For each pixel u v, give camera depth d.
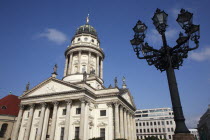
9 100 67.12
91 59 68.94
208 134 77.62
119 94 50.97
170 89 10.18
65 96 48.44
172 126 111.69
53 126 46.06
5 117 59.12
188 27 10.35
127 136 55.59
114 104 49.97
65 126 44.56
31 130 50.31
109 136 46.56
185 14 10.40
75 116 47.16
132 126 63.09
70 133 45.50
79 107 48.09
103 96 51.53
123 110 56.47
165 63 10.98
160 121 115.88
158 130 114.25
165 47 11.14
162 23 10.96
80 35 72.69
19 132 52.31
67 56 71.19
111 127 47.50
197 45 10.59
